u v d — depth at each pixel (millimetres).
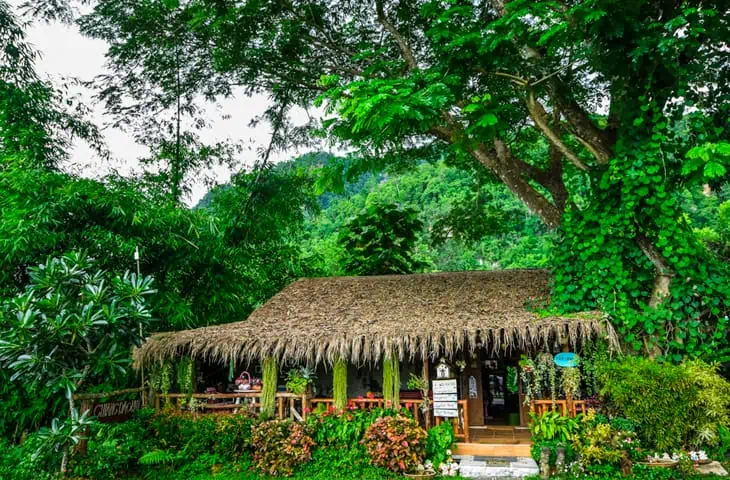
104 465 8312
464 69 9461
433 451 9039
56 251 10266
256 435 9211
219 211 16594
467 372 11469
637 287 9297
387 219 19109
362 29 13000
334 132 9805
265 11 12008
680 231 8852
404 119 8258
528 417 11172
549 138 10375
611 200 9500
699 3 8516
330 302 11508
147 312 8195
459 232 18922
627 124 9250
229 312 14625
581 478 8047
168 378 10469
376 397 10633
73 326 7418
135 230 11445
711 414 7602
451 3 9422
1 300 9836
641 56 8555
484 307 10148
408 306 10711
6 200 10297
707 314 8984
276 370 10117
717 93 9133
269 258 17328
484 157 12586
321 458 9070
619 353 8680
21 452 8672
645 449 8211
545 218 12148
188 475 8961
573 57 9000
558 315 9219
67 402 9656
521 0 8195
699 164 7660
